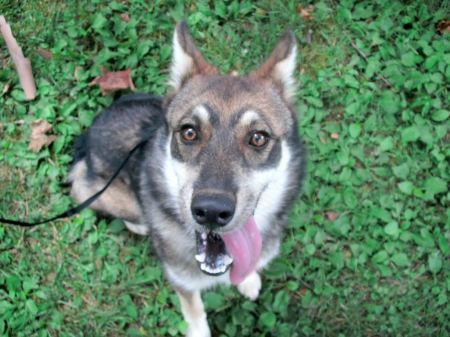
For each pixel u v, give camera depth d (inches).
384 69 33.8
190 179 20.2
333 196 30.8
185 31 23.5
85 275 29.8
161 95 33.0
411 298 29.4
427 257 30.1
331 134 32.3
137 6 35.4
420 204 31.0
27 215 31.2
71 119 32.7
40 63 33.8
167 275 25.8
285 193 23.9
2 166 32.0
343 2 35.6
